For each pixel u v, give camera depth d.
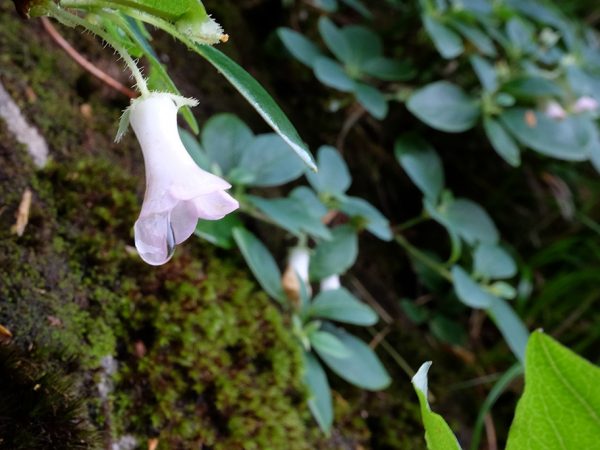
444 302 0.36
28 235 0.19
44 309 0.18
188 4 0.14
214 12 0.34
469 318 0.39
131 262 0.21
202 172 0.14
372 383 0.25
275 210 0.24
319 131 0.37
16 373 0.16
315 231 0.25
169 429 0.19
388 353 0.32
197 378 0.21
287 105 0.36
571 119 0.38
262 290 0.25
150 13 0.14
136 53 0.16
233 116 0.26
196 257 0.24
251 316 0.23
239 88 0.14
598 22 0.55
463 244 0.39
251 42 0.36
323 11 0.39
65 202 0.21
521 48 0.40
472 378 0.35
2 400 0.15
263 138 0.26
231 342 0.22
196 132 0.16
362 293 0.33
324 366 0.27
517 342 0.31
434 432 0.13
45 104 0.23
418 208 0.40
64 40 0.25
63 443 0.16
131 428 0.19
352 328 0.31
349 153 0.38
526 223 0.45
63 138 0.23
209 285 0.22
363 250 0.36
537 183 0.45
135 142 0.25
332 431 0.25
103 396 0.19
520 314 0.41
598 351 0.42
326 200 0.28
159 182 0.14
